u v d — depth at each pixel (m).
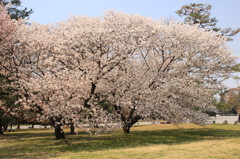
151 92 15.76
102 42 14.94
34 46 15.09
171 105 16.08
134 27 17.09
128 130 21.00
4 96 20.69
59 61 15.93
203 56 17.83
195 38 17.25
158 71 17.64
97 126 16.02
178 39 17.17
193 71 18.47
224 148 11.56
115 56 15.27
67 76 13.93
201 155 9.94
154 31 16.42
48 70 15.32
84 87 14.66
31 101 13.66
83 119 14.38
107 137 18.23
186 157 9.62
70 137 18.72
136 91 15.82
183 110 17.06
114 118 16.97
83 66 14.95
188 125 28.78
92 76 14.42
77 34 15.20
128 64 16.45
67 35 15.33
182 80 16.77
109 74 15.81
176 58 17.77
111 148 12.88
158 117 16.75
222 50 18.02
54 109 13.26
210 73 18.48
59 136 17.75
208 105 18.81
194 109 21.06
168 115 17.02
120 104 16.02
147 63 18.47
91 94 15.02
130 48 15.52
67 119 13.78
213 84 18.64
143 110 15.76
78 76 13.77
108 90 16.44
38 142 16.52
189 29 18.09
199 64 17.89
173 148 12.09
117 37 15.34
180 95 17.97
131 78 16.02
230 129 22.61
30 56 15.70
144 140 16.14
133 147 13.01
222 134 18.80
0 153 12.31
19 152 12.45
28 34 16.14
